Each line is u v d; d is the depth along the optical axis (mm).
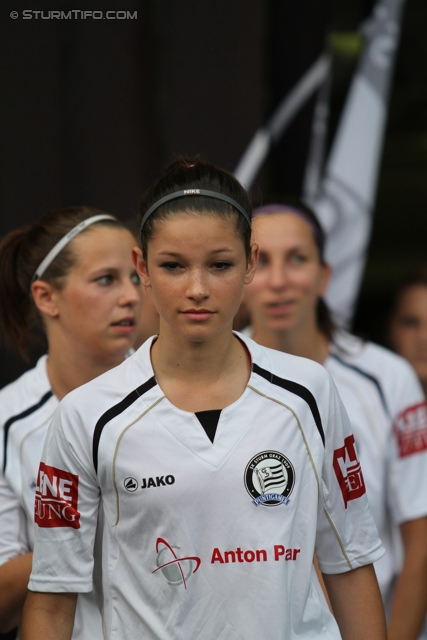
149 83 13312
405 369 10477
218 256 5664
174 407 5926
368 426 10055
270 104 13828
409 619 9797
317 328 10797
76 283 8172
